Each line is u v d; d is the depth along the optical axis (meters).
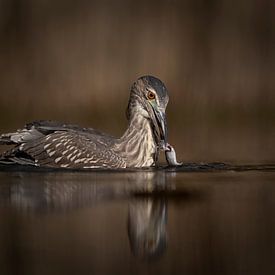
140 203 13.73
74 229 12.02
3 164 16.92
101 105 30.11
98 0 31.36
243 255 10.98
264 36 32.41
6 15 32.03
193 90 30.89
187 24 31.58
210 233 11.91
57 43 31.34
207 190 14.87
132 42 31.02
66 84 30.73
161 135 16.97
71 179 15.56
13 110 30.17
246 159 19.02
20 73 31.36
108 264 10.56
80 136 16.78
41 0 31.86
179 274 10.22
